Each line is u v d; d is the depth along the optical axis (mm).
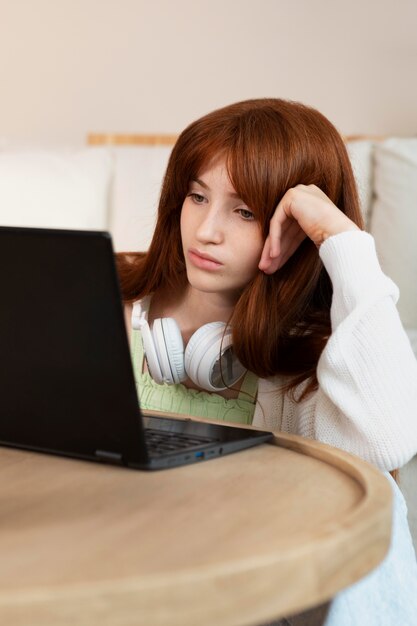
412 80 3613
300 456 1119
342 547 762
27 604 633
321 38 3715
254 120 1398
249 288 1433
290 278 1452
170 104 4008
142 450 1004
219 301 1544
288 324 1460
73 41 4137
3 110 4246
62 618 639
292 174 1392
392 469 1319
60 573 700
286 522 842
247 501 916
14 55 4223
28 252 929
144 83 4043
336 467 1067
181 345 1434
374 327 1300
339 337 1297
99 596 645
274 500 921
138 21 4027
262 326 1420
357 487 979
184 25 3945
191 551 753
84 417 1016
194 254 1423
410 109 3633
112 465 1050
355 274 1315
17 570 707
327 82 3721
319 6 3707
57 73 4172
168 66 3990
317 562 739
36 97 4215
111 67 4090
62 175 2834
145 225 2660
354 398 1296
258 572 700
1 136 4242
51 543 775
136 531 811
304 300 1475
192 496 931
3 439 1100
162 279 1595
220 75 3914
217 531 811
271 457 1110
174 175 1448
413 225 2670
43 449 1077
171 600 664
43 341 980
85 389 991
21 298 961
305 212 1355
